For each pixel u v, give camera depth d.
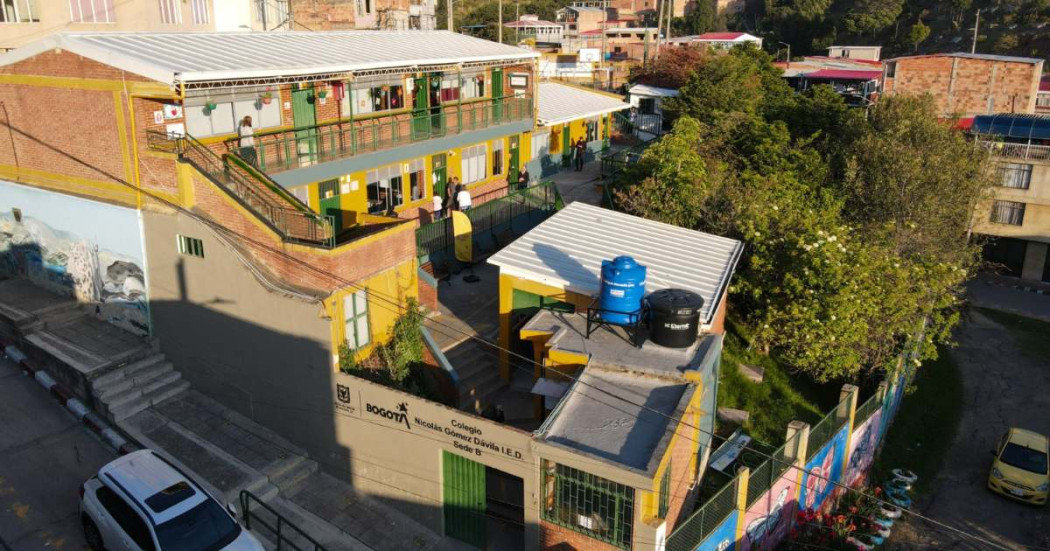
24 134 21.06
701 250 22.42
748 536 16.11
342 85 23.70
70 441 17.75
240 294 17.75
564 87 44.16
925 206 30.95
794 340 22.22
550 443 13.66
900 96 37.66
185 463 16.89
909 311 22.75
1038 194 40.62
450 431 15.09
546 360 17.05
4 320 21.05
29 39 30.08
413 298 19.58
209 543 13.21
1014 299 39.69
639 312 17.50
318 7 50.22
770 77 54.03
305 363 17.09
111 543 13.56
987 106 53.78
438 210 27.81
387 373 17.98
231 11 40.56
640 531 13.06
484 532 15.55
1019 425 26.72
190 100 19.80
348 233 20.66
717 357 18.19
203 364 19.17
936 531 20.53
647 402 15.17
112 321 20.98
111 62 18.12
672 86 55.84
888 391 23.00
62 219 21.03
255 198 17.92
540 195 30.38
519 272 19.45
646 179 28.33
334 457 17.36
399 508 16.62
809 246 22.12
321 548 14.21
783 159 34.53
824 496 19.55
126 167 18.95
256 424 18.53
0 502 15.55
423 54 26.48
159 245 19.02
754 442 19.92
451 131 28.45
